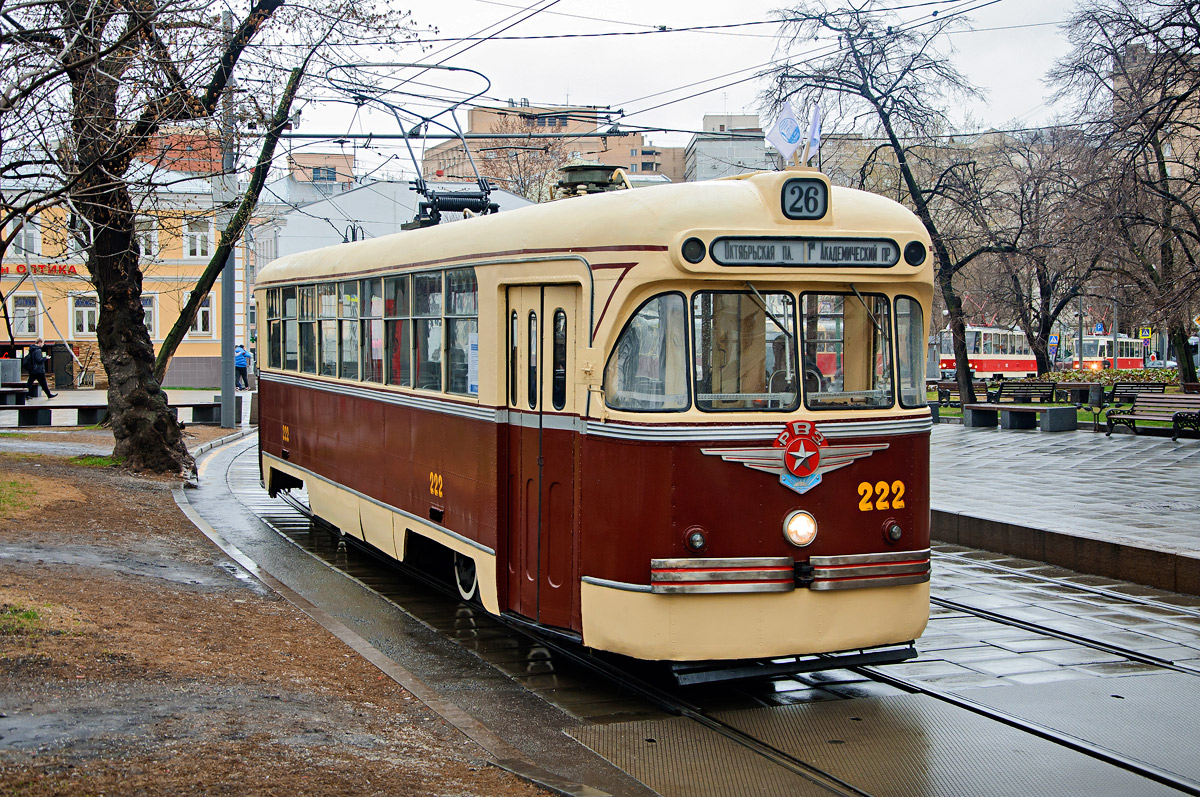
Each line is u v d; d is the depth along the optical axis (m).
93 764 4.92
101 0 11.61
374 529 11.12
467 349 8.84
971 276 43.88
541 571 7.81
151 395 17.94
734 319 7.02
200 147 15.02
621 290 7.02
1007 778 5.98
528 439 7.98
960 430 27.44
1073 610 9.80
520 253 7.95
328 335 12.63
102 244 17.00
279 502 16.58
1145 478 17.30
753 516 6.95
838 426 7.12
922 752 6.37
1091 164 24.97
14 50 10.48
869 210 7.30
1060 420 26.11
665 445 6.88
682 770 6.09
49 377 41.66
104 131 12.34
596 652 8.33
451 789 5.23
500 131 48.16
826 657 7.31
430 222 11.43
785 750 6.39
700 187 7.12
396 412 10.45
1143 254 29.83
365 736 5.93
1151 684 7.66
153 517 13.27
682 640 6.82
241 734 5.60
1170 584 10.46
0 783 4.59
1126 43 24.17
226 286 27.55
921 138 31.03
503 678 7.97
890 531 7.22
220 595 9.34
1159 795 5.75
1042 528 11.97
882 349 7.35
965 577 11.26
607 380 7.15
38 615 7.25
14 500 12.38
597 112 19.41
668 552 6.86
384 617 9.84
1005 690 7.52
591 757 6.26
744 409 7.00
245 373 42.97
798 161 7.25
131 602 8.33
